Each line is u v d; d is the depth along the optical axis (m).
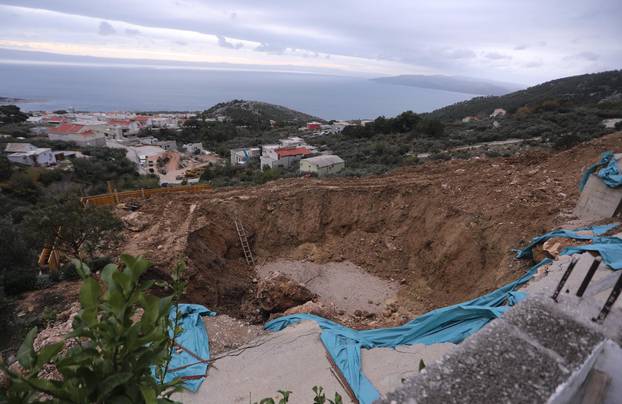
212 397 8.32
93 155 53.69
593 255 10.15
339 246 21.83
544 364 2.13
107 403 1.92
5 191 32.50
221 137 86.31
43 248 17.17
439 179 22.36
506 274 13.81
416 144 48.41
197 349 9.73
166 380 8.55
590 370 2.26
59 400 1.80
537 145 38.25
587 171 15.07
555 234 12.94
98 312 1.89
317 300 16.27
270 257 21.61
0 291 12.30
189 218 19.73
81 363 1.91
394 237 21.28
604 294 6.82
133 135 85.50
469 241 17.36
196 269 16.11
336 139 63.44
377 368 8.77
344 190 22.98
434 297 17.48
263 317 16.30
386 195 22.42
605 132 38.53
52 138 64.75
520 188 18.67
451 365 2.15
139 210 20.16
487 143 44.75
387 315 16.72
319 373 8.77
